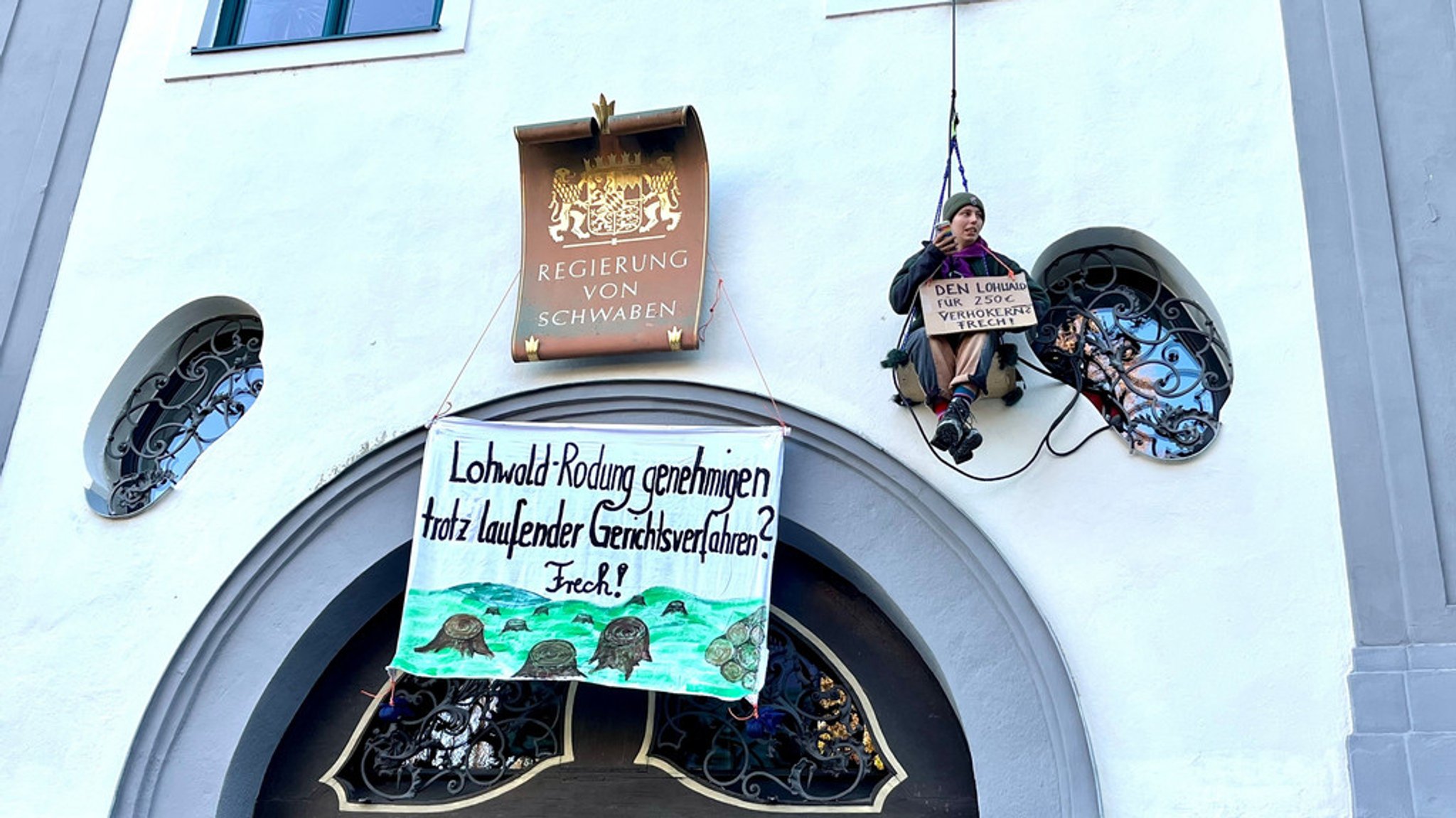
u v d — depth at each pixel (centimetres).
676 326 567
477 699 570
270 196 643
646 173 598
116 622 568
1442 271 531
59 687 559
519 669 525
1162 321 562
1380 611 486
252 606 564
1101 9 608
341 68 668
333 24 699
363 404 592
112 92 683
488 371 589
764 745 547
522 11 665
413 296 610
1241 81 583
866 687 548
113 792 539
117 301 632
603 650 523
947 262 525
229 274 629
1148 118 583
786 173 603
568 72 645
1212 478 519
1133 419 545
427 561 544
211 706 550
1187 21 599
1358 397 519
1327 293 537
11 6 709
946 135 595
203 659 557
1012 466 534
